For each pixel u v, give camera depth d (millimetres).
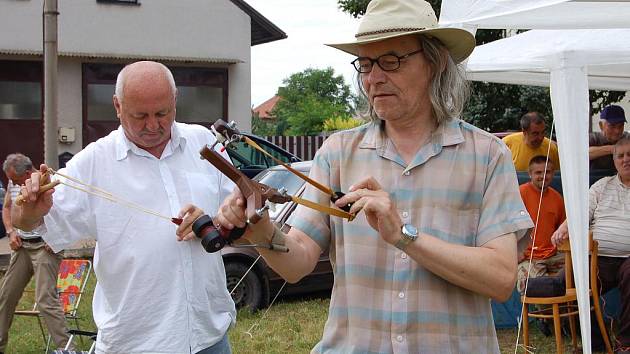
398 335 1960
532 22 4531
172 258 2764
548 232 5941
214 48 16547
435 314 1954
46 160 8219
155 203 2779
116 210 2752
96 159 2775
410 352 1954
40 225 2652
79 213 2732
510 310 6461
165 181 2803
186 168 2861
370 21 1961
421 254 1839
